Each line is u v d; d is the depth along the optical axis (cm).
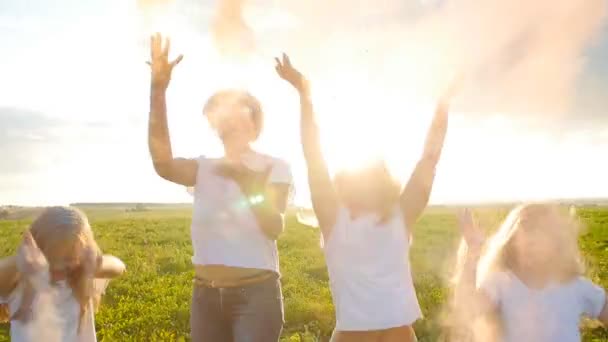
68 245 369
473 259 388
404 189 395
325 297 1094
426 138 386
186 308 989
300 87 386
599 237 2434
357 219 380
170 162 402
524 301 371
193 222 413
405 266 383
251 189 404
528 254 372
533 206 383
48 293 368
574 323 372
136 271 1488
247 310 399
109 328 892
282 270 1519
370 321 371
